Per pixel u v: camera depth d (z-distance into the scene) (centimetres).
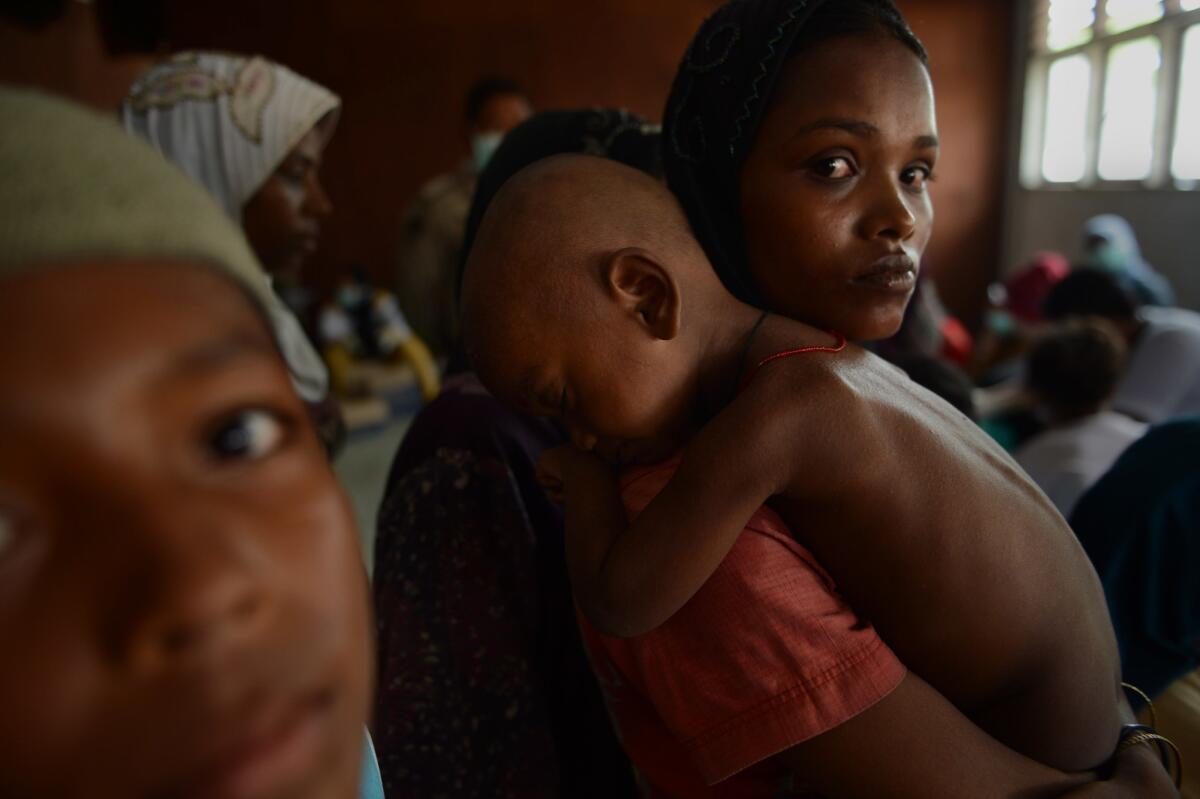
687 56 68
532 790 78
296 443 26
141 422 22
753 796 59
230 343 24
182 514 22
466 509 79
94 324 21
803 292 62
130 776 21
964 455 55
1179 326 279
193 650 21
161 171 25
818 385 53
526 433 84
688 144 67
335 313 448
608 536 58
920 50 63
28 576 20
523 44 614
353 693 26
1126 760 59
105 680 20
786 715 50
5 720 20
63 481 21
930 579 52
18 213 21
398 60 601
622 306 57
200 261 24
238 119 132
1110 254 424
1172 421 115
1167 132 523
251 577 22
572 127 87
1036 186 654
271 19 580
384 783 75
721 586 52
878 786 50
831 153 59
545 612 82
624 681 64
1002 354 402
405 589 79
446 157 619
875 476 52
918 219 62
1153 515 102
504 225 61
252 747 22
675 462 60
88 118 25
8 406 20
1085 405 211
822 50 59
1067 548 57
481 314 61
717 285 61
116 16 148
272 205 138
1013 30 664
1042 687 55
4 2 119
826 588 54
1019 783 53
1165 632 101
